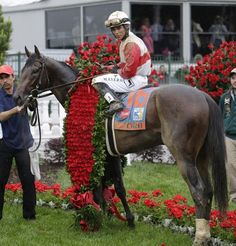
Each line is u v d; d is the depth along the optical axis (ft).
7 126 27.12
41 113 43.65
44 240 25.09
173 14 63.31
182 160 22.94
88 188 25.89
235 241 23.66
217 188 23.16
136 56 24.82
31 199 28.09
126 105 24.72
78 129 25.71
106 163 26.12
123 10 60.13
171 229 26.27
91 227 26.13
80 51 34.55
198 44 64.34
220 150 23.22
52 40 66.59
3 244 24.59
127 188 34.96
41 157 42.06
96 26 62.75
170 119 23.13
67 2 64.69
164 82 55.62
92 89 25.73
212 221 24.86
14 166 37.83
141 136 24.36
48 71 26.94
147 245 24.25
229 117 31.55
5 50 56.85
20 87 26.48
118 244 24.47
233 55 40.11
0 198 27.86
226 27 65.36
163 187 35.32
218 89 40.27
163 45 63.21
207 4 64.08
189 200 32.24
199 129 22.99
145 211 27.84
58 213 29.50
